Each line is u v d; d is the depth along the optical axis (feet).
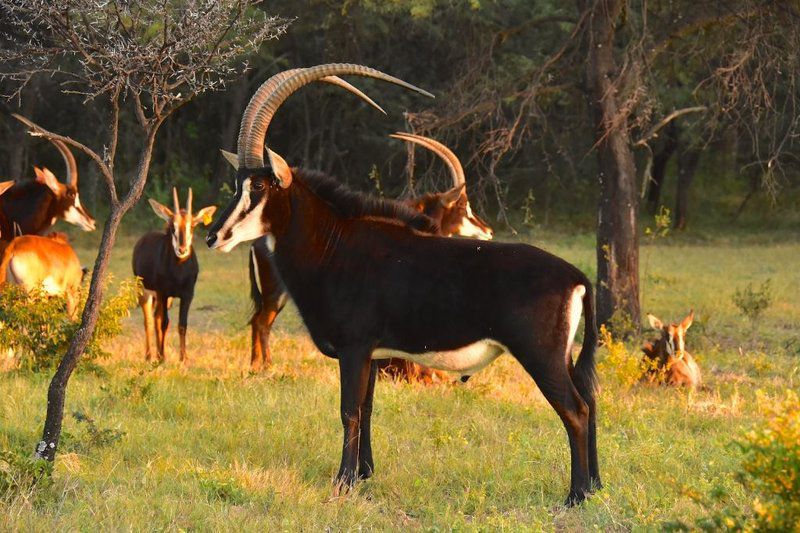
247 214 66.64
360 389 66.69
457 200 123.24
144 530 54.80
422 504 64.49
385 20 245.24
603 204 148.15
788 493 43.14
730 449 74.38
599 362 114.42
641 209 408.26
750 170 415.64
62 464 67.21
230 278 220.43
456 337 64.49
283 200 67.10
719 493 50.47
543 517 60.59
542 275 63.05
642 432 84.74
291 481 66.74
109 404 89.81
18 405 85.30
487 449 77.56
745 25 145.48
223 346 137.28
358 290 66.23
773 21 142.51
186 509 59.16
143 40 74.59
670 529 48.19
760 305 163.32
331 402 94.02
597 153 148.66
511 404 95.50
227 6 64.95
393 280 65.62
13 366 107.96
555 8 199.62
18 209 137.69
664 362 114.42
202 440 78.89
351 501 63.16
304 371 113.70
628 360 108.68
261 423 83.76
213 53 65.77
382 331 66.33
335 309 66.69
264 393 96.78
